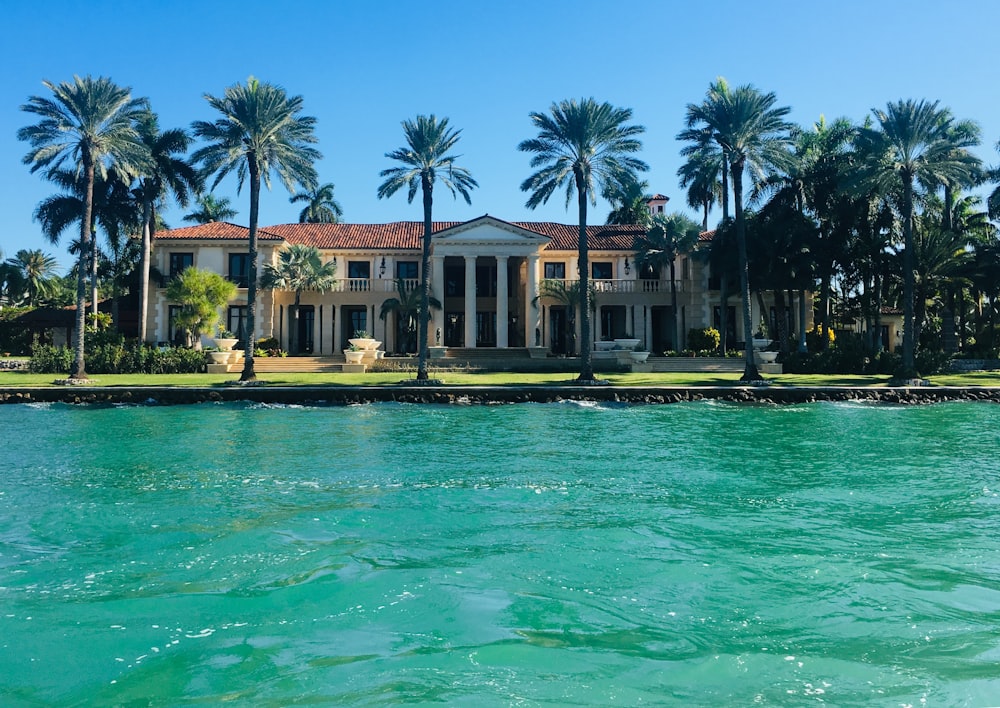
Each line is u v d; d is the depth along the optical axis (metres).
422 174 38.31
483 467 15.60
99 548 9.45
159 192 47.19
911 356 37.16
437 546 9.56
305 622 6.95
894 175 38.06
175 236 49.25
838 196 44.72
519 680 5.73
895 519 11.05
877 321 45.47
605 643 6.45
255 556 9.05
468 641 6.48
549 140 38.03
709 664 6.02
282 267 48.69
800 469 15.34
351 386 32.59
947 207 49.81
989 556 9.12
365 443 19.39
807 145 47.41
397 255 53.69
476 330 54.91
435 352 46.41
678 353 47.16
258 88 37.09
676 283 53.88
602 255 54.41
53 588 7.92
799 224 45.44
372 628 6.80
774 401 31.38
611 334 54.88
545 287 50.44
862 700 5.41
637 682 5.70
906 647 6.37
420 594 7.70
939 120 37.72
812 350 49.44
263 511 11.52
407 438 20.42
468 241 50.34
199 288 42.88
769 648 6.36
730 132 37.41
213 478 14.26
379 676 5.81
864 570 8.55
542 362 44.53
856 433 21.38
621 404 30.53
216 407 29.75
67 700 5.49
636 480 14.12
